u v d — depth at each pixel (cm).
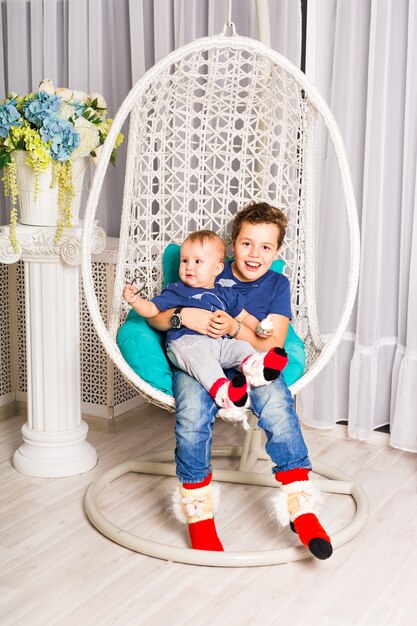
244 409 198
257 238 224
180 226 246
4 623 170
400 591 186
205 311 217
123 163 303
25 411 304
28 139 227
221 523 218
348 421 280
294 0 263
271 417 199
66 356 247
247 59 249
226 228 247
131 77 297
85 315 280
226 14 277
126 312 234
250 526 217
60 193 235
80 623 171
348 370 285
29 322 246
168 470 244
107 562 196
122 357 210
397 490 241
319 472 248
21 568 192
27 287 246
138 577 190
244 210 229
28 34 307
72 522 216
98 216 304
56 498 231
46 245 237
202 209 248
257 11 245
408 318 264
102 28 296
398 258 272
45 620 172
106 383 280
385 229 270
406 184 261
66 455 248
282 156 238
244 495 236
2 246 234
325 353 215
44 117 226
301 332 246
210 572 193
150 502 230
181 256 226
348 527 208
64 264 243
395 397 274
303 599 182
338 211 273
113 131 211
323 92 271
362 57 264
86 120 234
